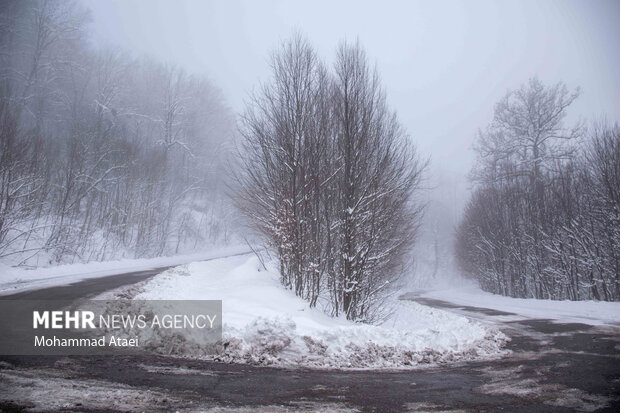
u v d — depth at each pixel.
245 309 10.59
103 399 4.82
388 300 19.69
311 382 6.58
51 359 6.79
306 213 13.35
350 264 12.86
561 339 11.91
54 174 31.14
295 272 13.47
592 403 5.79
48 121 39.06
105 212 33.69
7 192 21.64
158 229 37.12
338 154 13.32
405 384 6.80
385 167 13.33
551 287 33.25
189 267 20.16
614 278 25.36
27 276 19.56
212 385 5.94
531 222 34.59
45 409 4.29
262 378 6.62
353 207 12.77
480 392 6.35
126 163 34.97
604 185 25.30
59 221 28.22
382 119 13.76
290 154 13.39
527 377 7.46
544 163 37.88
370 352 8.94
